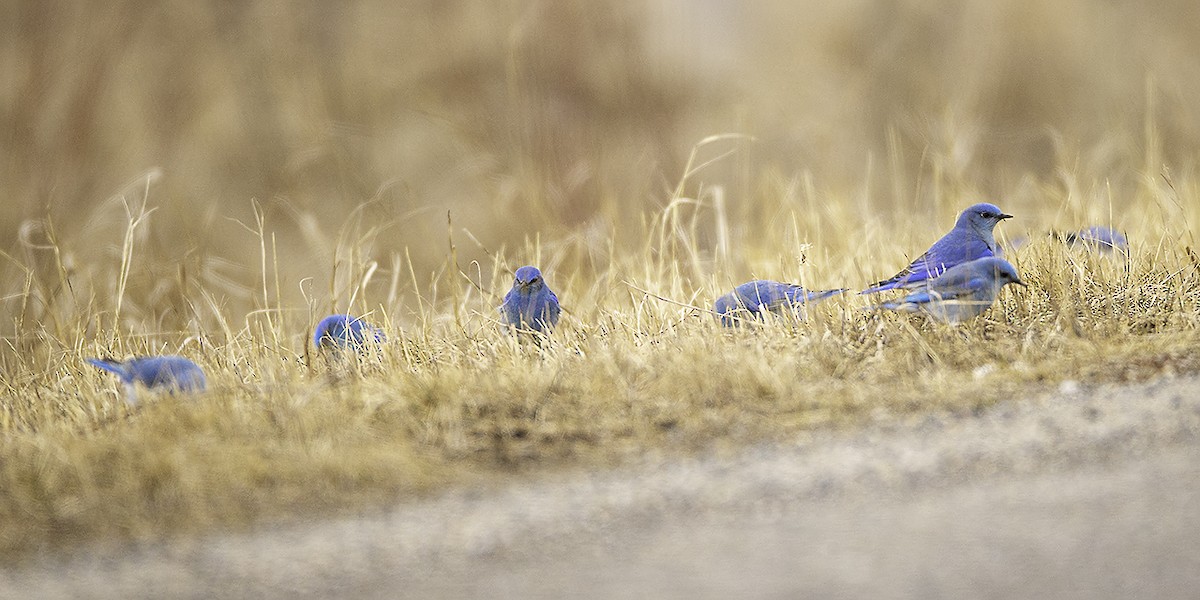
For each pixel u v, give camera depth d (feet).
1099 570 20.45
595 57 99.09
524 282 40.98
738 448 28.99
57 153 91.91
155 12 99.35
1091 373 32.01
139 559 25.16
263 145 95.81
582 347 36.99
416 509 26.91
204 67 98.89
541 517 25.50
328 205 91.40
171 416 31.86
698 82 101.65
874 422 29.68
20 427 36.04
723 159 92.73
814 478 26.22
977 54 102.89
